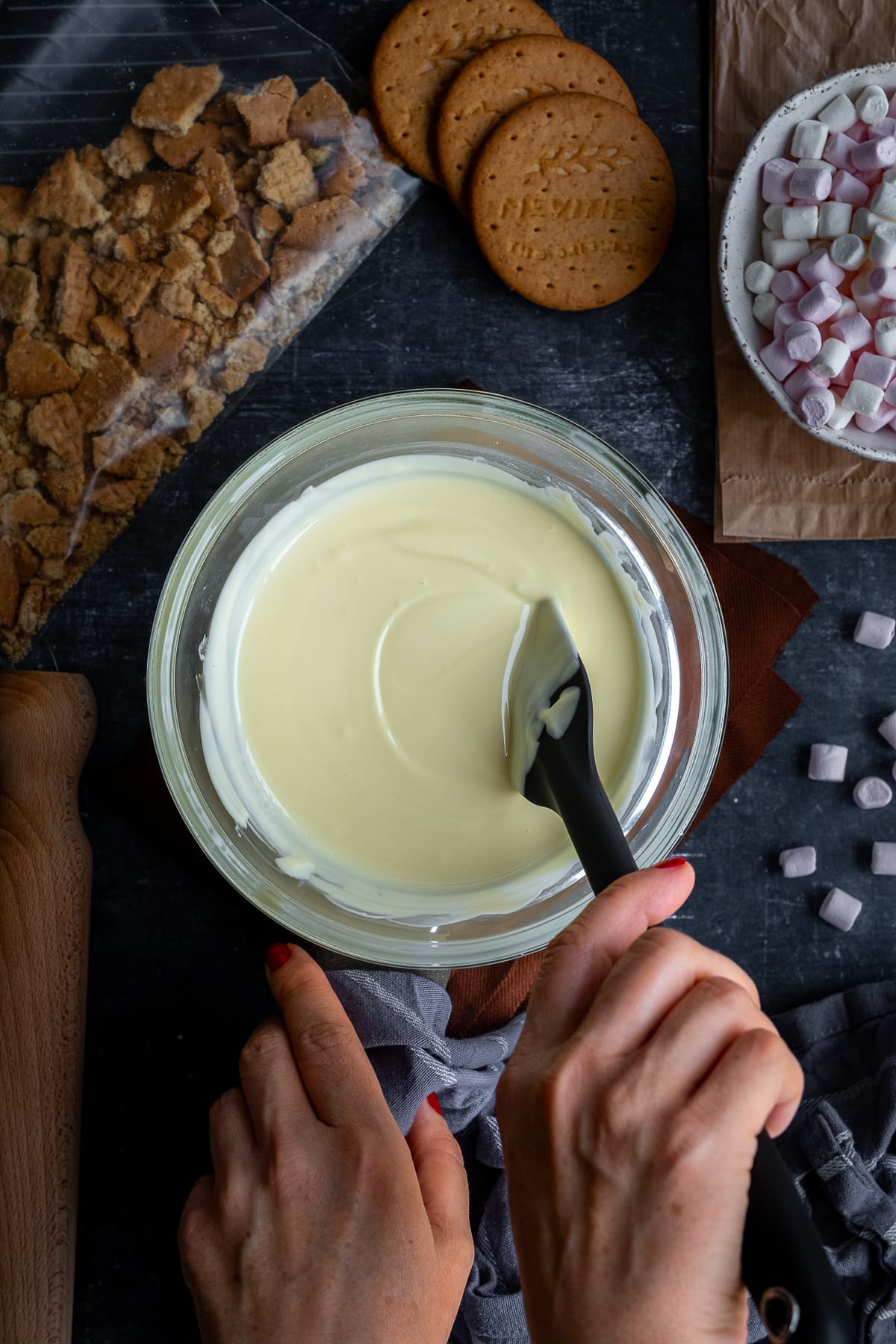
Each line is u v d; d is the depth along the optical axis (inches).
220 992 23.1
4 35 23.2
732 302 22.5
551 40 22.9
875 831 23.6
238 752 21.1
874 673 23.6
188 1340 22.8
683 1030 16.2
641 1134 16.1
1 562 23.0
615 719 21.2
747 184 22.3
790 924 23.6
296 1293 18.4
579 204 23.0
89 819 23.1
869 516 23.2
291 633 21.1
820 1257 15.5
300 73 23.2
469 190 23.0
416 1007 22.0
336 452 21.3
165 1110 23.1
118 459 23.1
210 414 23.2
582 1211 16.1
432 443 21.5
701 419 23.5
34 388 23.0
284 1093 19.5
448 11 23.0
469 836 21.0
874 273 22.0
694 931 23.6
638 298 23.5
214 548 21.0
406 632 21.0
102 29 23.3
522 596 21.0
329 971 21.9
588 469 21.3
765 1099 16.0
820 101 22.2
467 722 20.9
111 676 23.2
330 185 23.2
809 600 23.3
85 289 23.1
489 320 23.5
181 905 23.2
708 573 22.2
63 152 23.2
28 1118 21.9
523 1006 23.1
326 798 21.0
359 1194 18.8
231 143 23.2
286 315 23.3
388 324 23.4
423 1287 18.5
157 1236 22.9
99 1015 23.1
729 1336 15.9
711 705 21.1
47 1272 21.8
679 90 23.5
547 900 21.2
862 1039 23.1
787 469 23.2
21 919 21.9
